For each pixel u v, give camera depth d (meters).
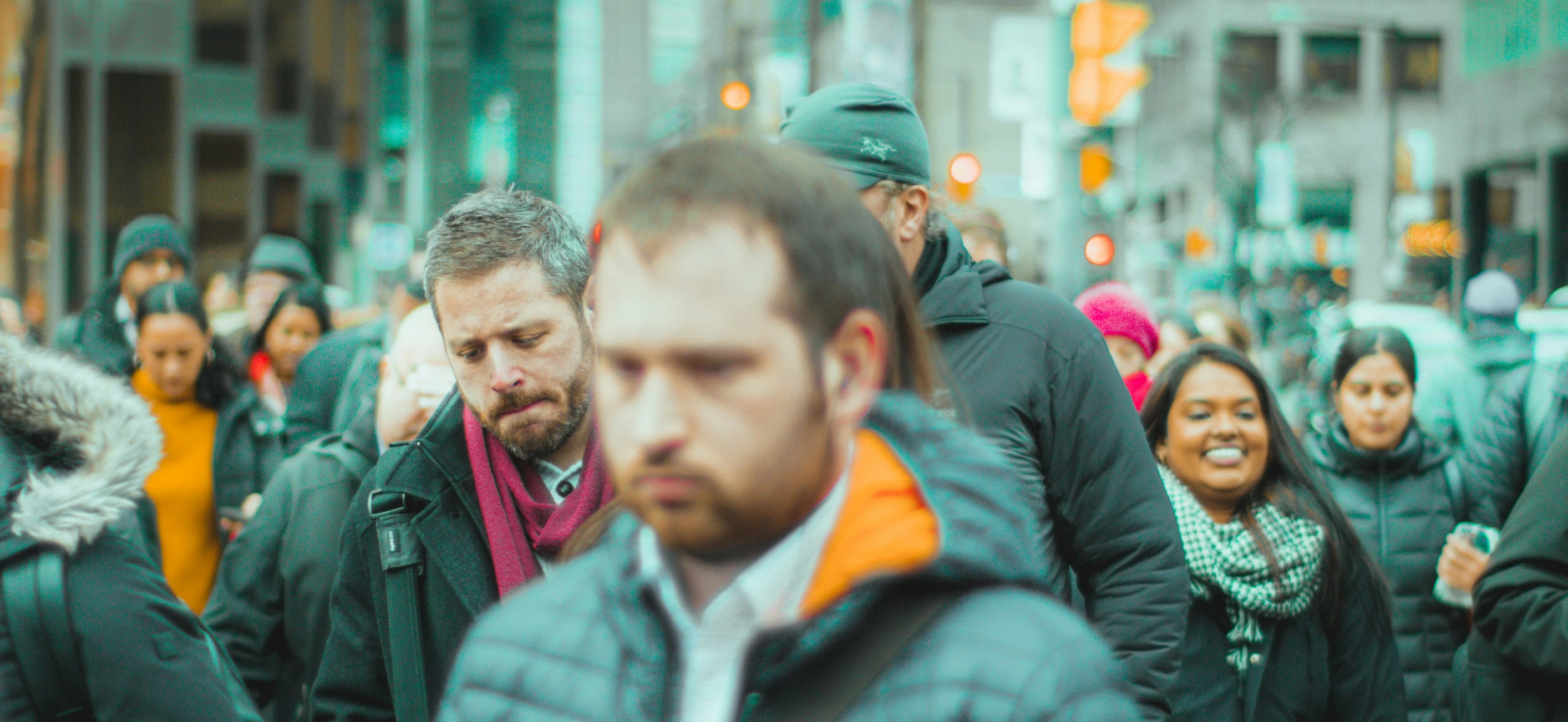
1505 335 12.22
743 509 1.88
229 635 5.81
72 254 38.31
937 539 1.95
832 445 1.98
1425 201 76.00
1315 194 78.00
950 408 2.27
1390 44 77.94
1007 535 2.03
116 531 3.91
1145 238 77.56
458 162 151.00
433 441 4.26
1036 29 24.36
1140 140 80.81
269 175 46.44
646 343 1.85
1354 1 77.75
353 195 58.25
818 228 1.91
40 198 37.22
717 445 1.84
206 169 43.53
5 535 3.60
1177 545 4.89
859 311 1.96
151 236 11.19
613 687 2.12
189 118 41.38
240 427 8.68
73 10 38.44
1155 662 4.72
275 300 11.48
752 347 1.84
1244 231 60.59
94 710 3.68
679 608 2.06
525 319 4.05
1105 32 20.45
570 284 4.13
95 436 3.73
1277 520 6.00
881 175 4.84
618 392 1.89
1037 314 4.98
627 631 2.10
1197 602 5.90
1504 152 54.00
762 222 1.87
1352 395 8.05
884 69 48.78
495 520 4.18
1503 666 5.07
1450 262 68.94
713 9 111.94
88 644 3.63
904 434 2.11
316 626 5.61
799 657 1.95
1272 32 77.62
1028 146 24.55
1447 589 6.73
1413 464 8.05
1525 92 52.38
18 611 3.57
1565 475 4.90
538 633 2.24
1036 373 4.87
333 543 5.62
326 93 49.72
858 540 1.93
